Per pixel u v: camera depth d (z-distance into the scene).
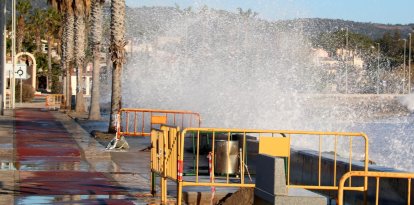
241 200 12.93
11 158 20.44
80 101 50.75
